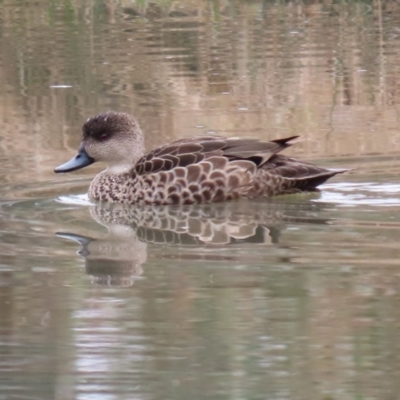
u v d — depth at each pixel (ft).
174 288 34.40
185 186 45.60
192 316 32.09
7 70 73.61
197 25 88.17
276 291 33.78
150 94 67.72
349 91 67.72
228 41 81.97
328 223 41.47
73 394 27.12
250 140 46.65
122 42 81.82
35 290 34.58
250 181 45.73
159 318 32.01
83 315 32.37
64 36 83.82
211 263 36.88
